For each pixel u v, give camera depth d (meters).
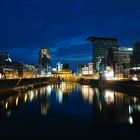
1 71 140.88
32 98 84.56
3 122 40.56
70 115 47.16
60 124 38.47
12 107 59.78
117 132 32.81
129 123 38.78
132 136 30.56
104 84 150.62
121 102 66.88
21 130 34.44
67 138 30.05
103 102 68.38
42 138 30.25
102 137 30.33
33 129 35.09
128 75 171.25
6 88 98.56
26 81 147.88
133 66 190.12
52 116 46.25
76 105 63.47
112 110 52.44
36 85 188.00
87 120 41.72
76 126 37.06
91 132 33.12
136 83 101.75
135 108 55.12
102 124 38.19
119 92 103.88
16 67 182.50
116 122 39.31
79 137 30.50
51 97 88.88
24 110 54.44
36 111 52.94
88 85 194.75
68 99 80.62
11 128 35.88
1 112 51.62
